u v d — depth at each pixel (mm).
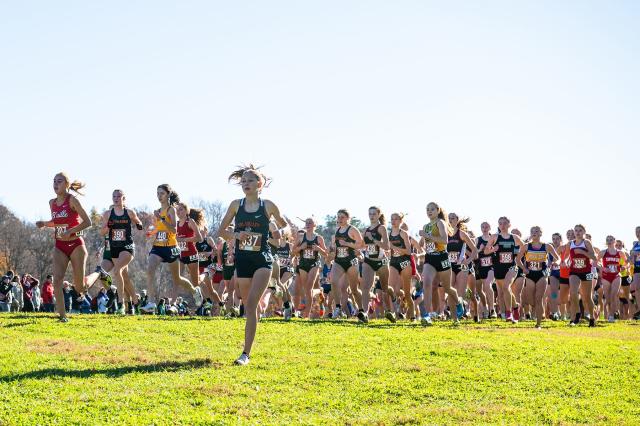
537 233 18047
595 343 13672
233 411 8008
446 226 17234
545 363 11297
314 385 9344
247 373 9734
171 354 10984
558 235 23062
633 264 23422
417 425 7852
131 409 7895
